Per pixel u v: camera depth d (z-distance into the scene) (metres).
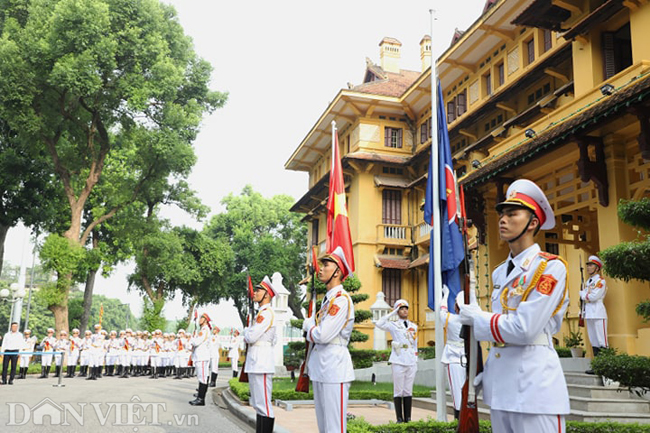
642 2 12.08
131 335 25.55
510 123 18.67
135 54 28.03
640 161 10.77
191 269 38.59
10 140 31.22
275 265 47.59
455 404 8.34
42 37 26.44
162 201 38.72
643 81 9.84
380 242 26.98
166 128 30.33
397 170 28.55
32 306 67.00
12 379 18.19
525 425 3.21
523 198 3.59
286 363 23.22
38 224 33.50
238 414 10.63
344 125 30.64
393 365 9.74
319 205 31.80
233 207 53.19
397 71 34.38
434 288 9.02
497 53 22.61
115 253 37.16
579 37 13.68
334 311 5.61
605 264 6.29
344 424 5.52
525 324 3.21
